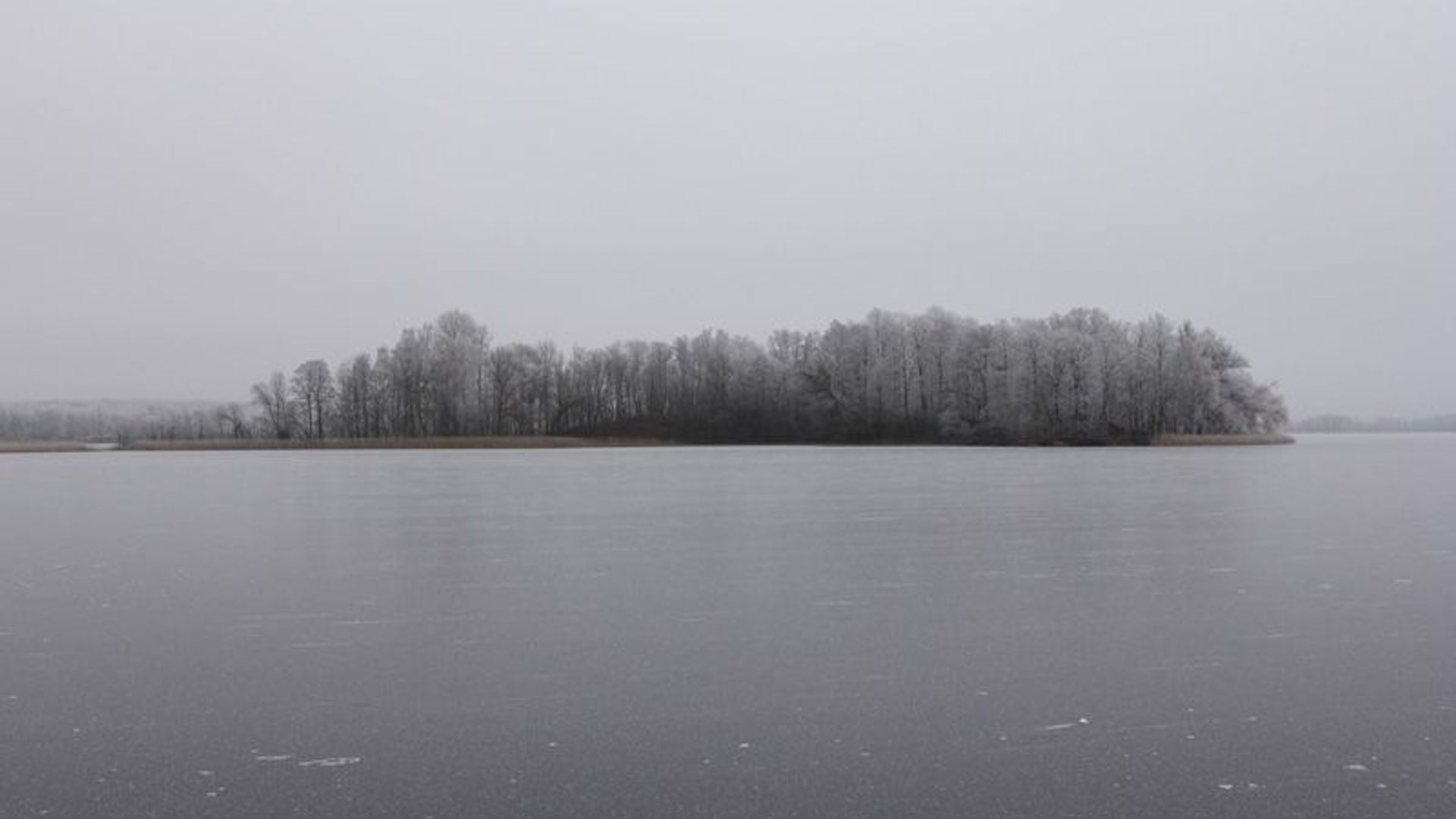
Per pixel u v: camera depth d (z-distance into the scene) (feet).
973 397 345.31
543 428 391.86
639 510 91.81
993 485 124.98
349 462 222.48
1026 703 30.91
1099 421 312.09
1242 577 53.16
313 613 44.62
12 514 92.48
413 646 38.32
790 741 27.55
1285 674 34.01
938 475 148.77
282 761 26.13
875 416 362.53
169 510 96.17
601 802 23.49
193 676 34.09
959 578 53.36
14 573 56.03
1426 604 45.78
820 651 37.40
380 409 375.66
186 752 26.84
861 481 134.82
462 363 374.22
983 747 27.04
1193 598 47.50
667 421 385.91
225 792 24.06
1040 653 37.04
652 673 34.47
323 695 31.86
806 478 142.92
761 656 36.70
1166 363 317.42
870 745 27.17
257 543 69.15
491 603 46.88
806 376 378.53
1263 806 23.16
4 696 31.83
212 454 298.15
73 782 24.72
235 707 30.71
